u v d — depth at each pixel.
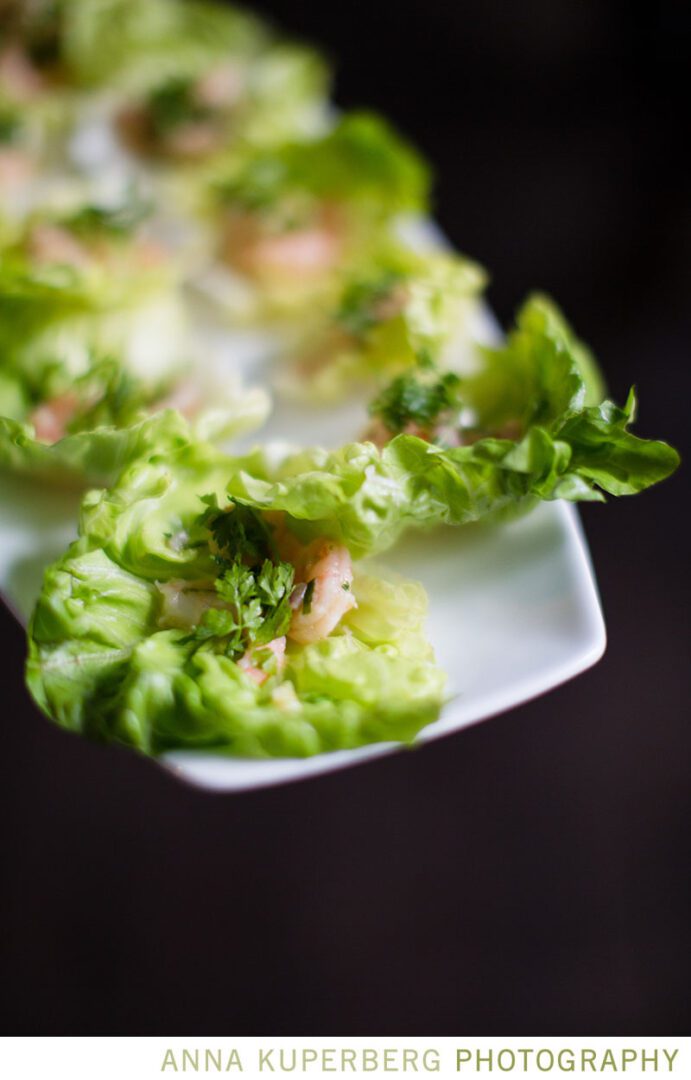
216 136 0.59
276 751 0.39
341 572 0.41
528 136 0.72
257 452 0.43
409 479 0.41
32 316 0.50
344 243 0.55
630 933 0.54
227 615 0.40
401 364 0.49
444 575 0.43
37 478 0.45
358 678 0.39
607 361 0.64
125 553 0.41
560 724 0.57
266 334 0.53
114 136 0.59
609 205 0.69
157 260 0.53
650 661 0.58
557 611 0.42
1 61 0.62
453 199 0.69
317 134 0.60
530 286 0.66
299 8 0.78
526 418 0.45
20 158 0.58
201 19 0.65
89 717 0.39
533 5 0.79
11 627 0.59
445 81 0.75
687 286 0.67
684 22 0.78
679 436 0.62
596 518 0.60
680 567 0.59
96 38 0.63
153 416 0.43
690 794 0.56
